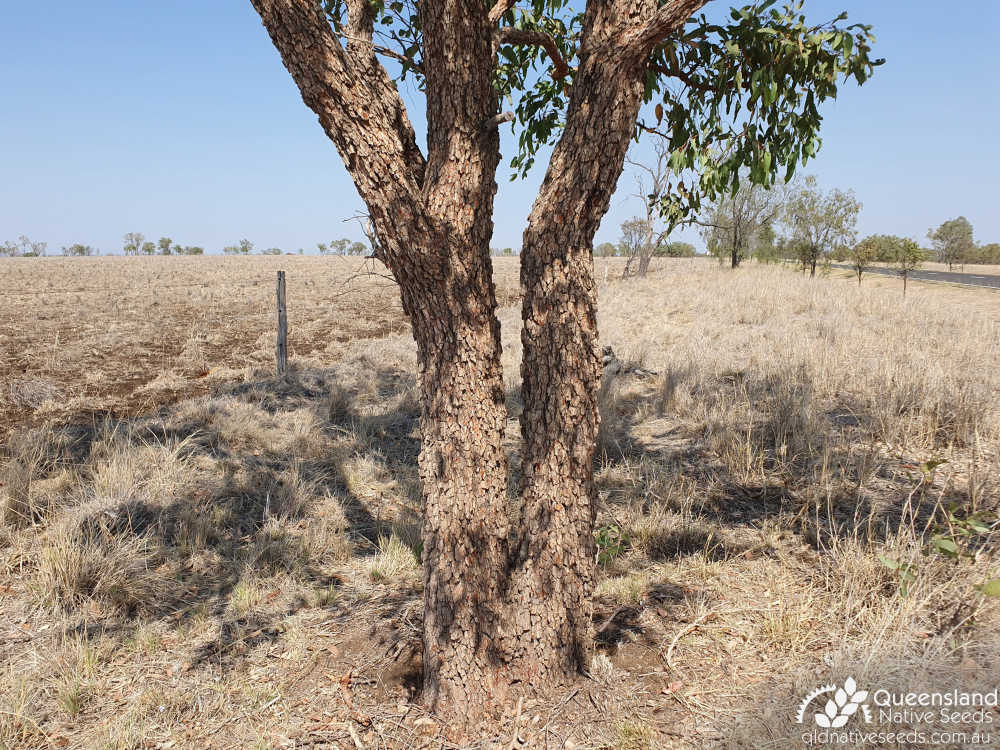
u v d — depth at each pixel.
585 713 2.69
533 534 2.77
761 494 5.04
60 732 2.78
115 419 7.48
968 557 3.36
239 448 6.26
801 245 31.22
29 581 3.94
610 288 25.22
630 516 4.64
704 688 2.80
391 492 5.52
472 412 2.63
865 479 5.00
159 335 14.40
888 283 31.27
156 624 3.61
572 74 3.14
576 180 2.47
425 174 2.54
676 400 7.48
